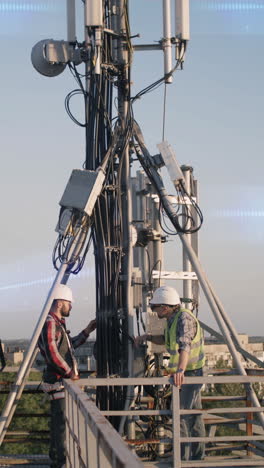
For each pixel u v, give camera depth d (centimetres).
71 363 668
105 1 824
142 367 791
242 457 738
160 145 811
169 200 806
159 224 817
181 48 823
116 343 782
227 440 623
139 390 800
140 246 859
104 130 796
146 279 895
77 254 756
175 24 824
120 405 776
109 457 216
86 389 896
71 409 495
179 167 805
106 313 778
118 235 793
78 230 759
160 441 670
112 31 806
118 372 783
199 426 686
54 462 644
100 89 789
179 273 911
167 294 678
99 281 786
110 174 799
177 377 610
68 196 759
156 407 785
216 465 625
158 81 812
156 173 819
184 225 791
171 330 673
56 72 824
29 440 748
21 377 711
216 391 3141
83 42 812
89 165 795
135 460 183
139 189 909
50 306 691
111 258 790
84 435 365
